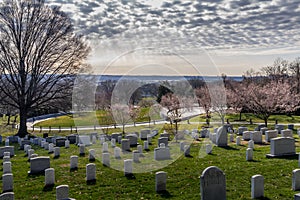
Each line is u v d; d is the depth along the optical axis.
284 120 39.59
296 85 47.88
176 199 10.72
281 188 11.41
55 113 48.53
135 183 12.62
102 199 10.91
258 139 22.38
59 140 24.62
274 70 58.44
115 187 12.18
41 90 32.78
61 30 32.91
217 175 9.47
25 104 32.06
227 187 11.70
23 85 32.03
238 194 10.93
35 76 32.41
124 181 12.92
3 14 31.39
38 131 35.50
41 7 32.34
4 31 31.55
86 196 11.21
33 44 32.38
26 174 14.59
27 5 32.00
